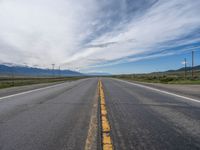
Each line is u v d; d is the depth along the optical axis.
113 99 9.98
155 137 3.97
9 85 24.53
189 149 3.36
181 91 14.23
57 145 3.54
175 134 4.17
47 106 7.77
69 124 4.99
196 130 4.48
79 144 3.58
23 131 4.37
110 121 5.30
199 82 26.33
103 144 3.57
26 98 10.38
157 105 8.05
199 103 8.59
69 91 14.80
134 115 6.09
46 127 4.71
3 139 3.85
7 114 6.21
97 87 19.41
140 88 17.61
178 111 6.75
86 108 7.32
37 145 3.53
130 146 3.48
